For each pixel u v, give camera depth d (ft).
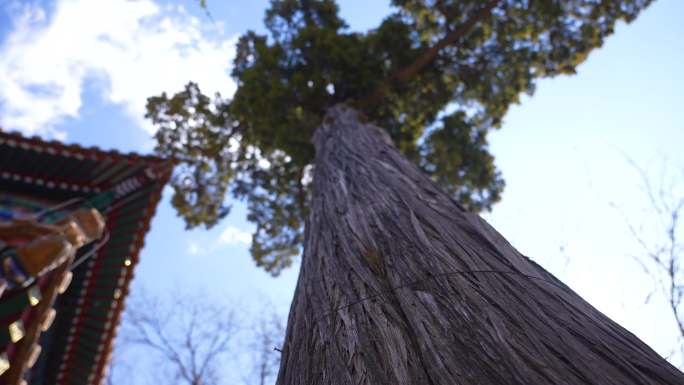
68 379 19.35
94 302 19.07
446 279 5.73
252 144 42.24
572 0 39.68
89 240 14.89
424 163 42.42
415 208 8.51
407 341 4.84
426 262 6.27
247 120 37.09
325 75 33.86
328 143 19.97
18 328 13.39
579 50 41.19
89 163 18.15
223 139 41.98
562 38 41.14
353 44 34.35
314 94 32.68
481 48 40.60
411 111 40.73
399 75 36.19
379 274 6.50
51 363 19.42
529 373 4.02
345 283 6.73
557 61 41.88
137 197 18.58
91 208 15.85
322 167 15.89
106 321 18.34
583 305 5.38
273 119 33.73
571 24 40.52
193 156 42.16
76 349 19.39
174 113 40.57
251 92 33.12
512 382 3.96
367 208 9.30
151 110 40.34
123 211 19.16
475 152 41.63
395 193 9.70
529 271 6.02
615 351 4.34
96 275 19.25
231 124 41.78
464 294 5.35
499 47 40.47
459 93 43.45
